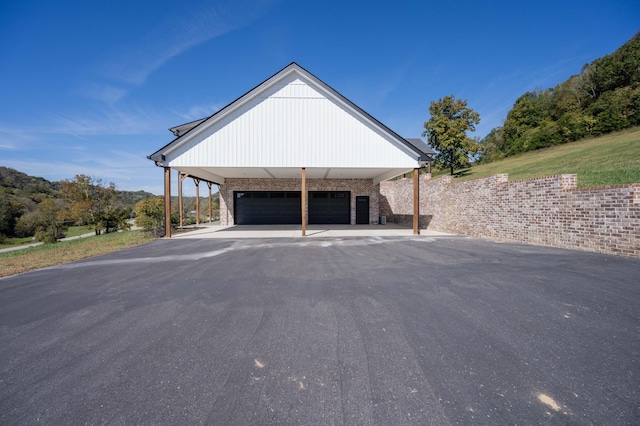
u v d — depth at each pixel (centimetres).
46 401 199
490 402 187
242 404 191
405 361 237
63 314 357
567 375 214
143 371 231
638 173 972
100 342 283
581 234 693
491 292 399
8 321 339
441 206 1298
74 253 828
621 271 491
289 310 350
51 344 281
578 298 370
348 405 188
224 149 1140
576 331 283
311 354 251
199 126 1120
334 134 1160
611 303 352
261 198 1762
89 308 375
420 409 183
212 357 250
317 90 1158
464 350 252
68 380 223
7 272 602
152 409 188
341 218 1780
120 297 416
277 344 269
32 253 912
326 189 1767
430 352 250
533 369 222
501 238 943
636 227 587
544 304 353
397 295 395
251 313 343
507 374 217
